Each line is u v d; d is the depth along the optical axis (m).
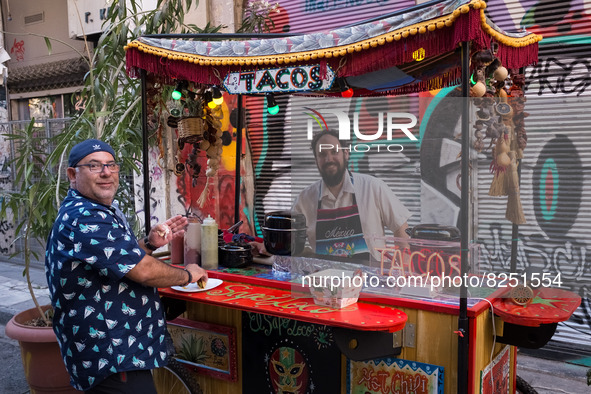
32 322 3.55
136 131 4.27
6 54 7.66
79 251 2.06
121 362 2.13
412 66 2.60
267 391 2.61
